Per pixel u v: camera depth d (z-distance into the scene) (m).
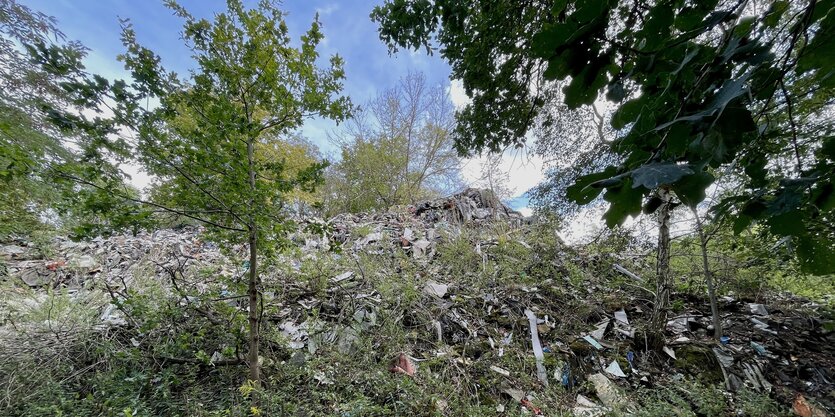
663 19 0.49
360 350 2.20
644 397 2.11
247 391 1.57
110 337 2.03
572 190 0.51
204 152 1.29
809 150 0.95
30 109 3.40
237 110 1.41
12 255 3.71
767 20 0.49
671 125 0.44
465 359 2.35
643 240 3.63
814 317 3.16
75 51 1.11
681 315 3.25
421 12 1.91
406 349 2.33
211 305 2.06
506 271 3.65
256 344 1.68
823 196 0.52
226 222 1.60
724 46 0.49
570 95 0.54
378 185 9.98
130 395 1.58
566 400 2.08
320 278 2.93
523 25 1.87
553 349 2.57
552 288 3.45
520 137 2.62
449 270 3.78
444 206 6.70
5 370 1.68
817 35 0.45
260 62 1.45
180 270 2.49
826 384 2.37
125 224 1.29
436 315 2.78
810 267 0.59
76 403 1.57
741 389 2.21
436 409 1.78
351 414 1.61
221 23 1.39
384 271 3.47
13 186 3.48
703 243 2.88
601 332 2.86
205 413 1.56
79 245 4.24
